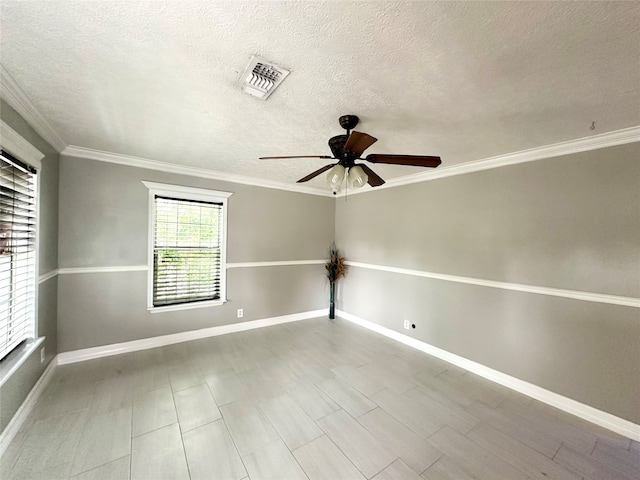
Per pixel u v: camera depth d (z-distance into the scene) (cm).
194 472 164
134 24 117
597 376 222
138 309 333
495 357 285
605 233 221
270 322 443
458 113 193
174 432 197
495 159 287
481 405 240
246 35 123
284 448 185
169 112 200
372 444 190
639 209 206
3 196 179
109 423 204
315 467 170
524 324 265
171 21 115
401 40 124
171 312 356
